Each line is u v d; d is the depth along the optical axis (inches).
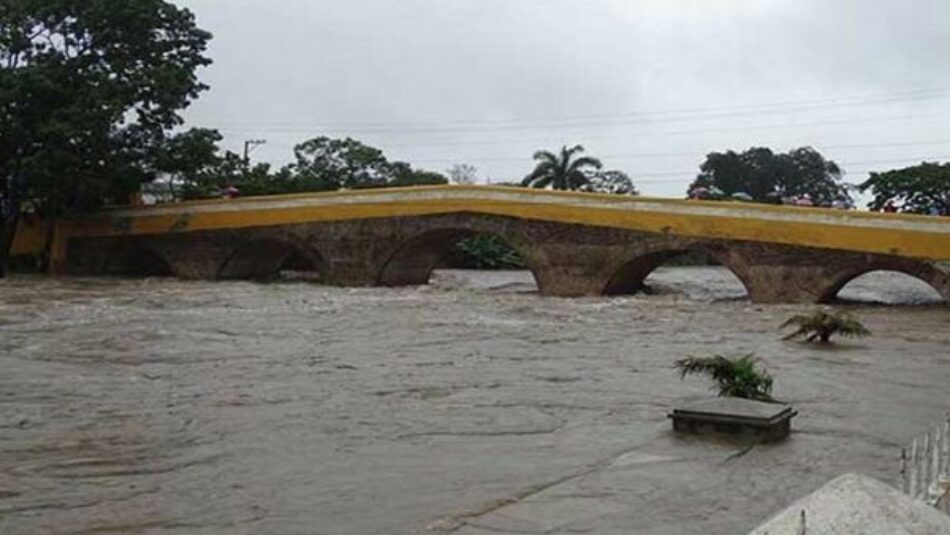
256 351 805.2
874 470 393.4
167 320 1065.5
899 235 1413.6
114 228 2118.6
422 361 756.6
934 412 554.6
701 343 920.9
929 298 1761.8
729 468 393.1
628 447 436.1
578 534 299.9
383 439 457.4
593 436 464.8
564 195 1702.8
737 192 4234.7
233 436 461.7
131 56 2043.6
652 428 484.1
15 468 394.0
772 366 763.4
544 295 1704.0
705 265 3427.7
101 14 1939.0
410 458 415.5
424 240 1878.7
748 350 869.8
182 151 2038.6
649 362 766.5
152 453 423.5
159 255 2091.5
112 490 360.5
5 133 1902.1
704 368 551.5
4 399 560.7
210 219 2032.5
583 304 1437.0
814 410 555.2
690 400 575.2
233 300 1387.8
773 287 1514.5
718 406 471.2
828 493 117.5
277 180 2795.3
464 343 888.9
